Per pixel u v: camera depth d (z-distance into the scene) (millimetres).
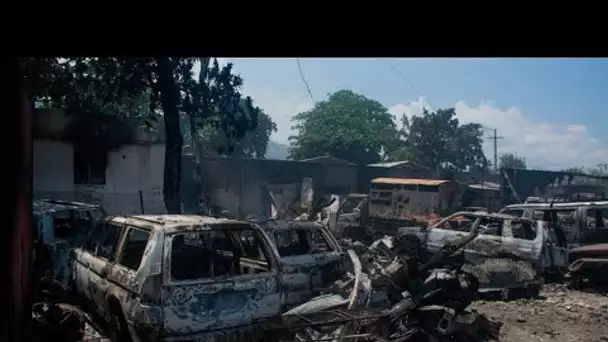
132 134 18109
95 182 17531
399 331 6164
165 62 13227
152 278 4688
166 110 13977
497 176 45125
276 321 5027
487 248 11117
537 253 10727
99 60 12031
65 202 9641
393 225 16812
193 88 14133
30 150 6648
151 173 18484
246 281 5109
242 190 24594
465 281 6957
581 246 12125
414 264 6898
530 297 10133
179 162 14227
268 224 7605
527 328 7828
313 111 45406
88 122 17125
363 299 5930
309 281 7121
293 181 26938
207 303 4844
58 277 8305
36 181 16734
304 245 7996
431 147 47344
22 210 5438
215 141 28391
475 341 6621
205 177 23656
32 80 5984
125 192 18016
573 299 10141
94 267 5973
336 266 7469
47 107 16781
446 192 24719
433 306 6312
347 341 5535
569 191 30672
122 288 5062
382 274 6746
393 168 32219
